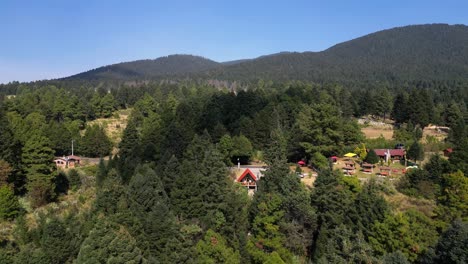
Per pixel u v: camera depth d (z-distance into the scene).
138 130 122.62
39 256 36.78
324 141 77.50
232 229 47.38
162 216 42.38
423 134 109.88
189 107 121.06
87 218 46.62
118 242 35.53
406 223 44.94
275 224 48.28
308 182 66.94
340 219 48.50
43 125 110.69
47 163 66.44
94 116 159.25
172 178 55.44
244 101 116.00
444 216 51.25
